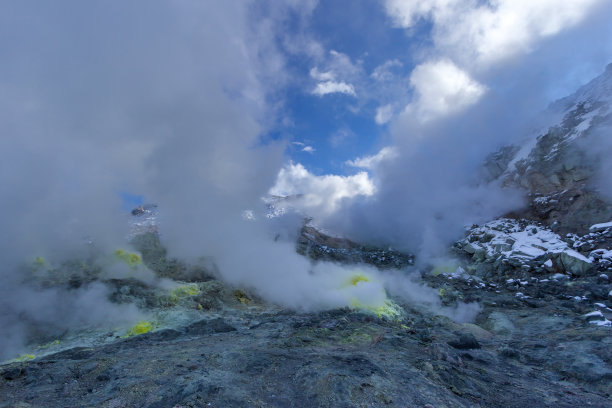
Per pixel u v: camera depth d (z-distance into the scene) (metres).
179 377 4.59
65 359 5.68
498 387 5.09
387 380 4.69
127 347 6.26
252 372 4.93
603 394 4.98
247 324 8.43
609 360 5.89
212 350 6.01
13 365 5.23
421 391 4.49
